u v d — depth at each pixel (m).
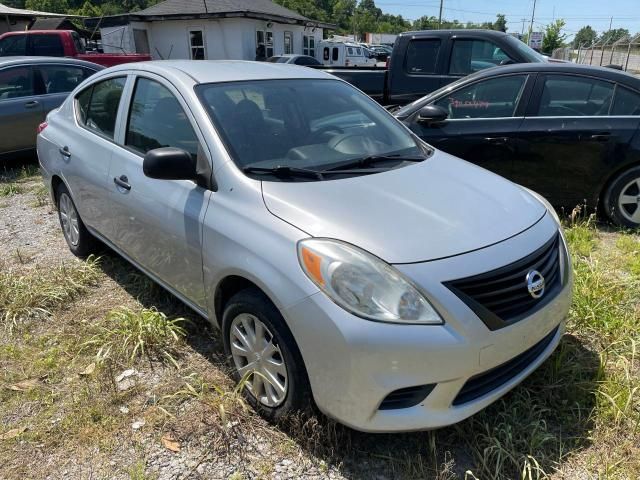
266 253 2.32
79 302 3.81
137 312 3.60
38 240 5.02
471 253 2.21
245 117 2.96
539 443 2.37
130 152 3.42
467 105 5.46
